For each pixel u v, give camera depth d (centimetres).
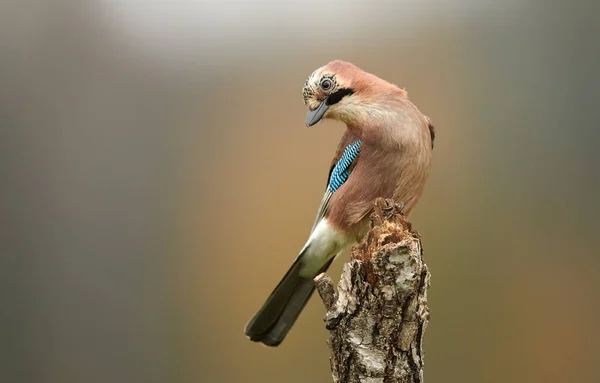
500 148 1222
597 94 1212
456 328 1152
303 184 1191
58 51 1225
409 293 507
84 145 1221
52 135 1205
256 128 1234
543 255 1185
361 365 512
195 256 1209
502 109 1229
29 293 1173
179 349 1195
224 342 1187
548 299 1164
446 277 1168
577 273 1170
